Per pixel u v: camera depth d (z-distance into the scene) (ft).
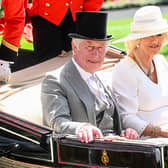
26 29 52.85
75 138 36.17
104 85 40.34
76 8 49.55
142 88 41.45
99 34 38.06
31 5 51.11
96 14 37.81
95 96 38.96
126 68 41.65
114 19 148.56
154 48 41.39
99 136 35.83
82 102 38.24
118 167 34.94
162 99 41.91
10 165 40.22
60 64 47.80
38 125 38.58
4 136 40.06
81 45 38.29
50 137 37.37
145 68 42.06
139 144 34.37
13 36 45.37
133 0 199.21
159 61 43.11
